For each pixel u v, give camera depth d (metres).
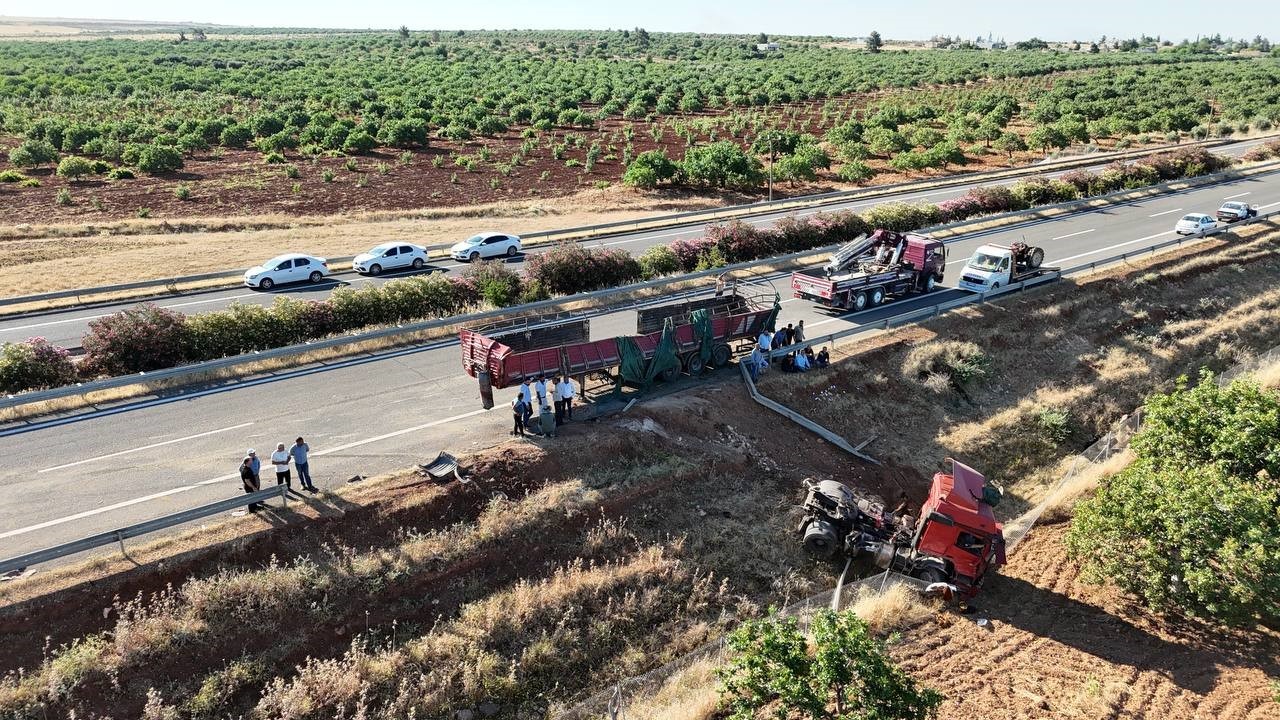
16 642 13.75
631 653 15.98
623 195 59.41
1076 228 47.41
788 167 64.19
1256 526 16.00
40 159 62.88
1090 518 18.09
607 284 35.59
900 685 11.91
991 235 45.56
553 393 21.78
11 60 151.88
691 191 62.44
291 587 15.28
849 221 43.53
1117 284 36.53
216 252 41.69
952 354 29.02
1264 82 113.69
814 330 30.53
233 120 80.81
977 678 15.49
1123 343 32.81
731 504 20.39
